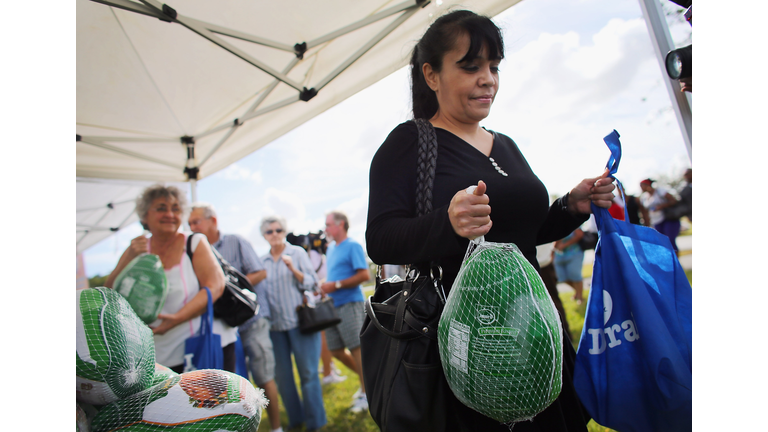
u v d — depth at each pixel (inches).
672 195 212.2
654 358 34.3
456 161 36.1
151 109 126.4
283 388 124.5
